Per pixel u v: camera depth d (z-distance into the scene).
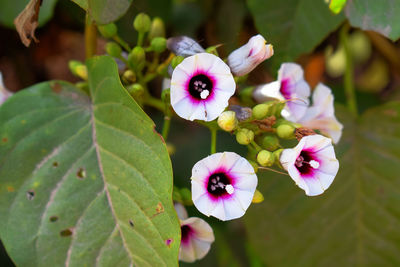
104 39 0.54
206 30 0.61
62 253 0.45
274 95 0.47
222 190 0.44
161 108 0.51
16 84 0.64
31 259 0.45
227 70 0.43
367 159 0.57
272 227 0.56
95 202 0.45
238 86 0.48
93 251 0.45
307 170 0.44
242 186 0.44
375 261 0.57
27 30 0.47
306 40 0.54
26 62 0.64
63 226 0.45
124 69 0.49
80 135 0.46
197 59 0.43
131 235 0.45
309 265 0.57
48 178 0.46
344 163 0.57
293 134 0.46
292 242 0.57
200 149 0.64
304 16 0.54
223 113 0.44
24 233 0.45
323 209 0.56
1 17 0.54
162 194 0.44
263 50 0.45
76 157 0.46
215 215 0.43
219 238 0.66
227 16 0.60
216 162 0.43
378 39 0.64
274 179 0.55
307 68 0.64
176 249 0.44
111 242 0.45
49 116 0.47
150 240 0.44
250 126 0.46
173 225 0.44
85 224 0.45
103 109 0.46
